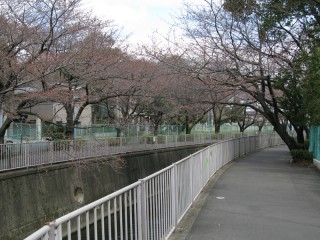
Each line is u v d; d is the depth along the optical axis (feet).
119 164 64.28
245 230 21.61
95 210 11.04
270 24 56.80
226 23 61.21
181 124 132.67
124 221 13.41
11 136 56.03
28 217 42.27
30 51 46.09
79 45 52.90
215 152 47.98
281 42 59.77
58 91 47.96
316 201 30.07
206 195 32.45
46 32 47.93
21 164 44.93
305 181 41.11
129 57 70.28
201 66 63.31
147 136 86.43
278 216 24.97
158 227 18.07
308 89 52.80
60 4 49.47
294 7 54.03
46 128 53.67
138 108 103.24
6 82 43.60
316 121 53.47
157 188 18.13
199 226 22.43
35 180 44.65
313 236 20.44
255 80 63.21
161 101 96.63
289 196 32.17
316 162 54.54
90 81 53.98
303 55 53.31
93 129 69.26
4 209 38.78
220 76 63.77
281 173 48.11
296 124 67.62
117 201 13.01
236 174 46.91
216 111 158.51
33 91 47.01
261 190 35.17
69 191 50.65
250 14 59.57
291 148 70.23
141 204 15.48
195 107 92.99
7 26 43.34
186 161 25.98
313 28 55.42
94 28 56.85
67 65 46.47
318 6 51.57
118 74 61.05
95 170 57.47
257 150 101.86
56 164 49.14
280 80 57.93
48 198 46.29
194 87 68.85
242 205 28.43
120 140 70.23
